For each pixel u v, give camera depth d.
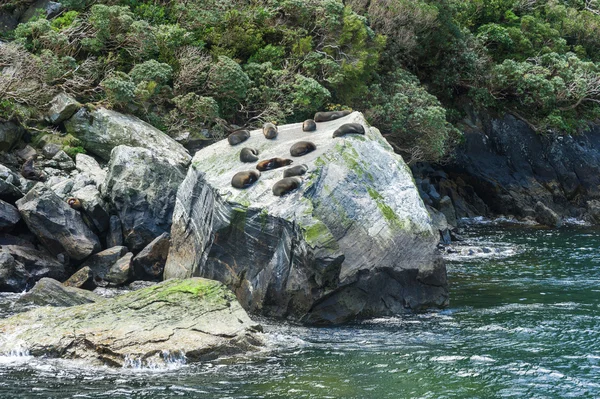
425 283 14.20
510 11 40.00
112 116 20.31
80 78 21.47
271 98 24.11
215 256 14.38
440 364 10.45
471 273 18.50
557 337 12.01
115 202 16.97
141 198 16.98
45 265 15.34
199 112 22.44
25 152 19.20
